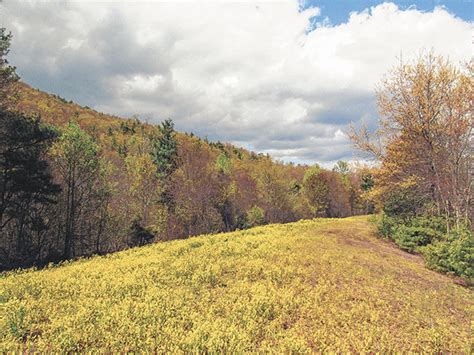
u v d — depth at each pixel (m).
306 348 7.55
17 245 30.69
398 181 25.53
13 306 8.99
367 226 29.58
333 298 10.98
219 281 12.23
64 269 15.88
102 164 37.66
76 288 11.45
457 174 22.23
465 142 21.75
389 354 7.93
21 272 17.52
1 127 24.33
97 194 38.00
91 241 40.91
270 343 7.77
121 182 43.41
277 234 22.80
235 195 53.31
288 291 10.99
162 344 7.38
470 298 13.04
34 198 28.17
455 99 21.36
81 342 7.45
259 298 10.02
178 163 55.03
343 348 7.85
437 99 22.28
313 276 13.15
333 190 70.81
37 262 28.22
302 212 63.28
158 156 58.69
